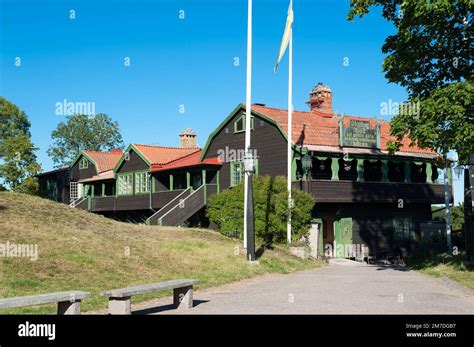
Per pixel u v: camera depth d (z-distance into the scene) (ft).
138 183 130.62
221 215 83.61
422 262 77.92
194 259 58.39
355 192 97.30
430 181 111.04
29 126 192.54
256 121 103.96
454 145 53.57
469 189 62.90
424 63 60.80
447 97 53.83
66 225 61.11
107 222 72.90
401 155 103.71
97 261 48.11
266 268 60.75
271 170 99.66
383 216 108.58
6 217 56.75
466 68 59.36
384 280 54.34
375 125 105.29
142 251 56.70
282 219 82.53
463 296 42.29
